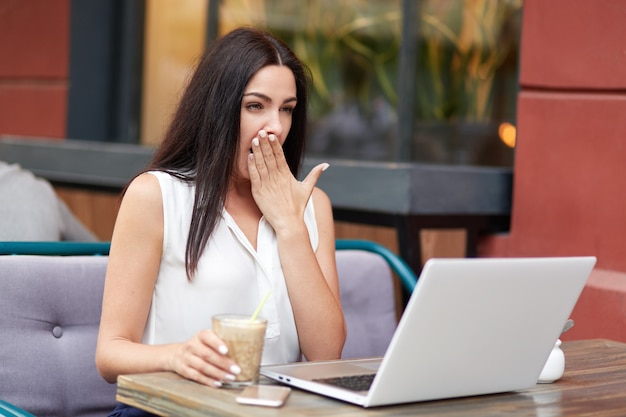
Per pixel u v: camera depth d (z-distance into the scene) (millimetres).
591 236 3664
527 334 2090
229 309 2502
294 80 2590
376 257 3488
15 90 6695
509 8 4922
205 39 6297
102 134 6551
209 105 2531
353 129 5645
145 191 2490
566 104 3746
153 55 6555
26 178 3537
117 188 5203
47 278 2801
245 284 2525
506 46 4941
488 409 1980
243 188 2656
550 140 3807
